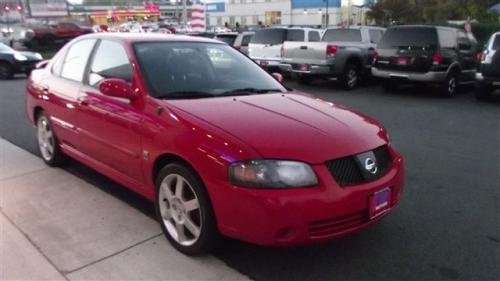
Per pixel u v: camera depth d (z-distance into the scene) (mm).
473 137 7777
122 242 3867
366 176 3400
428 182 5457
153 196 3977
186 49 4730
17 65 17125
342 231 3279
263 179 3107
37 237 3947
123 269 3471
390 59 12719
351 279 3404
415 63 12258
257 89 4594
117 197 4812
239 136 3309
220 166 3219
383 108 10719
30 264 3531
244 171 3133
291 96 4473
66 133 5168
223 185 3205
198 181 3418
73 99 4883
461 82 13000
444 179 5570
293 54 14133
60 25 34219
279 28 15477
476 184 5402
